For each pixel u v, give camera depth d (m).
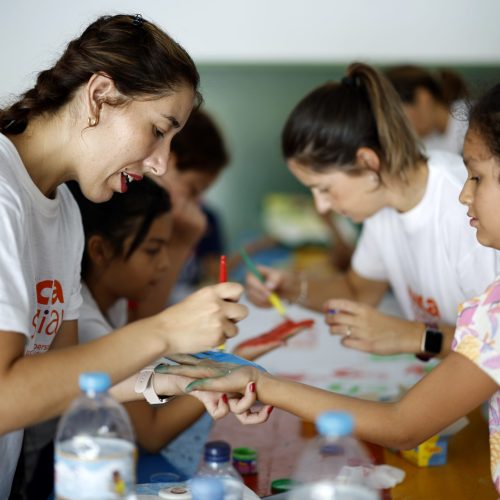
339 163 1.97
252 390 1.40
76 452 1.03
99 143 1.35
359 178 1.99
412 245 2.07
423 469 1.69
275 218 4.45
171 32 3.62
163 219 2.02
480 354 1.29
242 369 1.42
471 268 1.92
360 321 1.95
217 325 1.22
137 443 1.80
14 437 1.48
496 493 1.56
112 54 1.31
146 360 1.21
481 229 1.34
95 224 1.95
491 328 1.29
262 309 2.79
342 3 3.64
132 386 1.50
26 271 1.35
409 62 3.70
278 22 3.65
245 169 4.36
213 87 4.14
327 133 1.96
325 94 2.00
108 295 2.04
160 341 1.21
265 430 1.92
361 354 2.47
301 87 4.15
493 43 3.68
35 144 1.39
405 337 1.93
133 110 1.34
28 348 1.47
